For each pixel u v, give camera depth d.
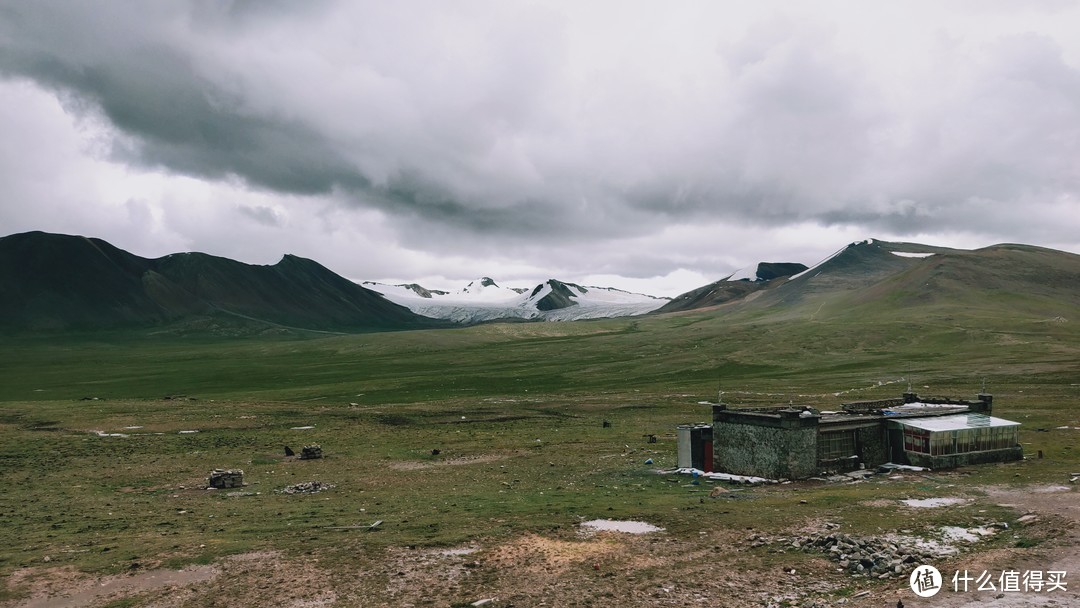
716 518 35.25
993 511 34.12
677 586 25.84
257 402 118.19
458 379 163.00
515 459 60.66
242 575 28.16
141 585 27.30
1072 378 114.94
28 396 139.88
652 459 57.97
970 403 57.62
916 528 31.42
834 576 26.44
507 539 32.16
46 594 26.47
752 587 25.58
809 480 46.72
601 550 30.27
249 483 52.56
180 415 97.12
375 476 54.34
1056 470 46.25
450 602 25.02
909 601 22.84
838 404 93.69
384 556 30.03
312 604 25.22
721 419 51.25
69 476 55.47
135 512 41.97
